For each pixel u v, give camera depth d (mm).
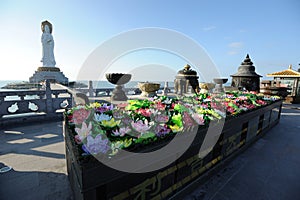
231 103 3607
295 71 12008
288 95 12141
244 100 4402
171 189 2146
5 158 3254
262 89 11109
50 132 4746
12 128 5035
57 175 2744
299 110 9375
